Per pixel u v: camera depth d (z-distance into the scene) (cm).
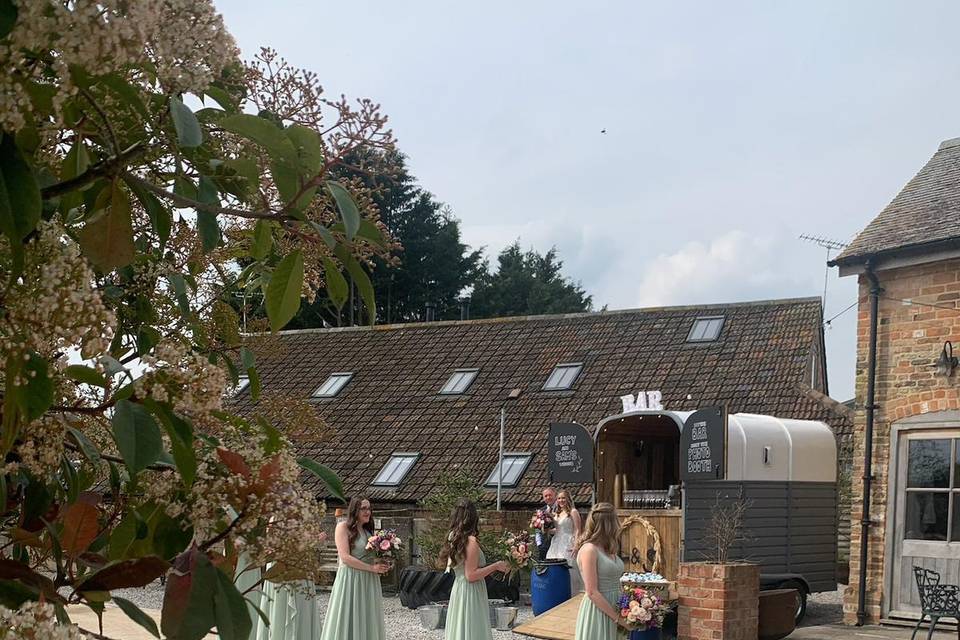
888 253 1355
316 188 201
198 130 176
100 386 189
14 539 204
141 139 205
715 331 2150
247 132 192
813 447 1575
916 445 1349
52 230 170
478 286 4606
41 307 159
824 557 1567
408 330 2569
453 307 4422
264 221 233
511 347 2370
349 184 215
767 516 1498
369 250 225
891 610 1352
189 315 271
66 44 142
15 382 160
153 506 211
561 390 2138
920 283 1362
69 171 198
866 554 1377
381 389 2339
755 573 1231
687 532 1402
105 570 185
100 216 191
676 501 1498
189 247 281
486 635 1027
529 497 1855
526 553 1499
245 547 203
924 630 1298
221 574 190
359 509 1065
